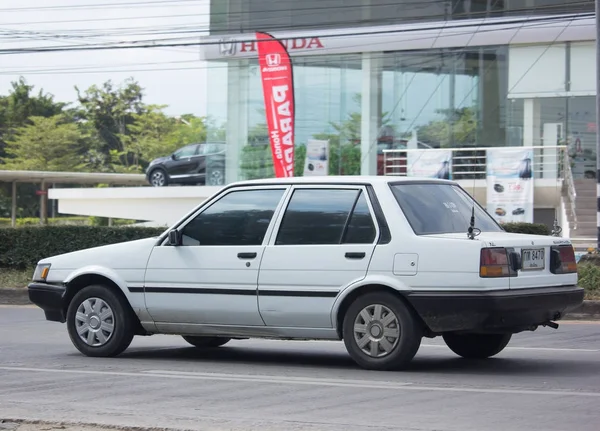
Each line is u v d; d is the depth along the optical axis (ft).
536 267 47.85
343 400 40.14
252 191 52.08
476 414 36.58
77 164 337.93
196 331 52.70
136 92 387.14
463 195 52.75
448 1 170.09
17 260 115.55
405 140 175.01
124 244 55.06
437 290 45.98
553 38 163.53
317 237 49.34
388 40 174.09
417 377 46.19
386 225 47.75
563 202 146.00
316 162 173.88
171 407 38.99
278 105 148.46
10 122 367.25
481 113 169.99
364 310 47.75
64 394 42.57
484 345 53.21
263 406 38.99
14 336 69.46
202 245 52.29
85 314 55.47
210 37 184.44
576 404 38.47
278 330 50.14
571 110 164.76
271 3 181.27
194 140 368.07
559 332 70.69
